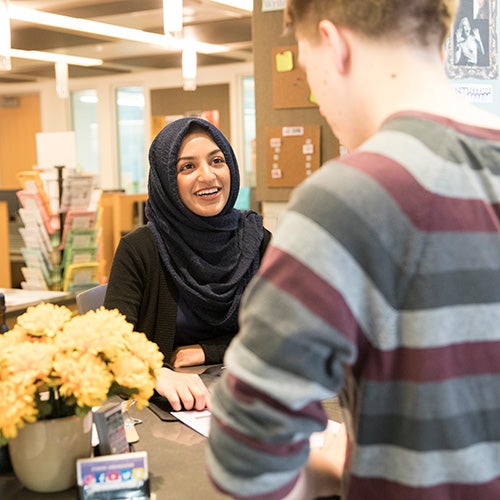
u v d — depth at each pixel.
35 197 4.41
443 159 0.74
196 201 1.98
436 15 0.79
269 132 3.04
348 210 0.71
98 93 11.11
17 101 11.67
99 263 4.89
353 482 0.76
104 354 1.12
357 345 0.72
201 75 10.24
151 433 1.40
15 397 1.03
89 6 6.27
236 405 0.72
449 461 0.72
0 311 1.53
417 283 0.71
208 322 2.02
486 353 0.72
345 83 0.82
